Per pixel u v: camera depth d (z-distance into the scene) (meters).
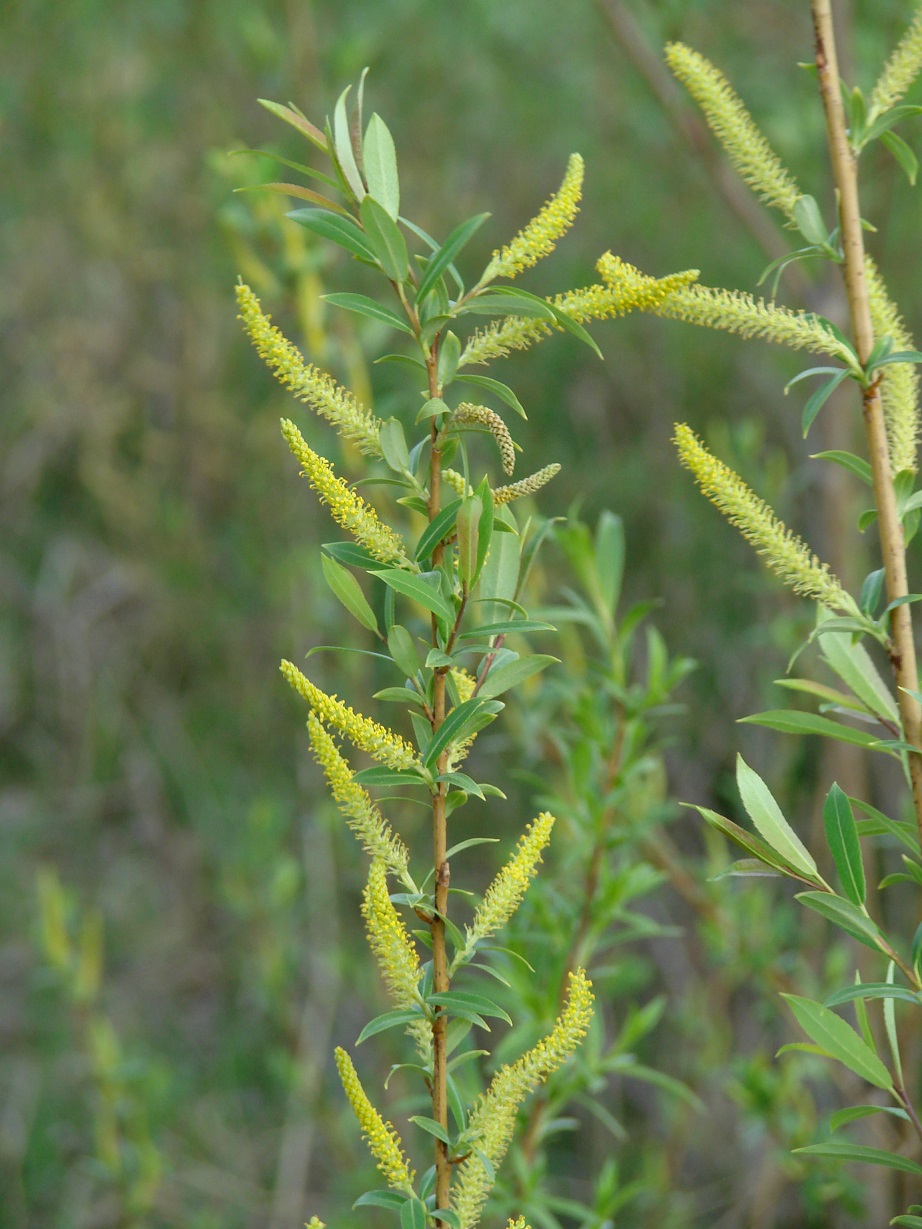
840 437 3.32
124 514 6.50
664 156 6.01
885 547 1.14
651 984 4.76
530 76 6.57
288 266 2.91
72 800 6.30
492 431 1.08
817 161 3.84
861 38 3.52
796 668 3.44
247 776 5.87
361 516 1.08
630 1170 4.35
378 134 1.13
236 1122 5.04
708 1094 4.24
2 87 6.20
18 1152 4.89
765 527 1.16
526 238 1.11
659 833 3.16
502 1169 2.23
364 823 1.11
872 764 3.96
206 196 5.67
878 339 1.14
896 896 4.06
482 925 1.12
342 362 3.01
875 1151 1.14
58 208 6.72
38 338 6.81
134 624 6.79
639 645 5.52
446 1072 1.12
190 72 6.34
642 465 6.02
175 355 6.80
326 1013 4.43
